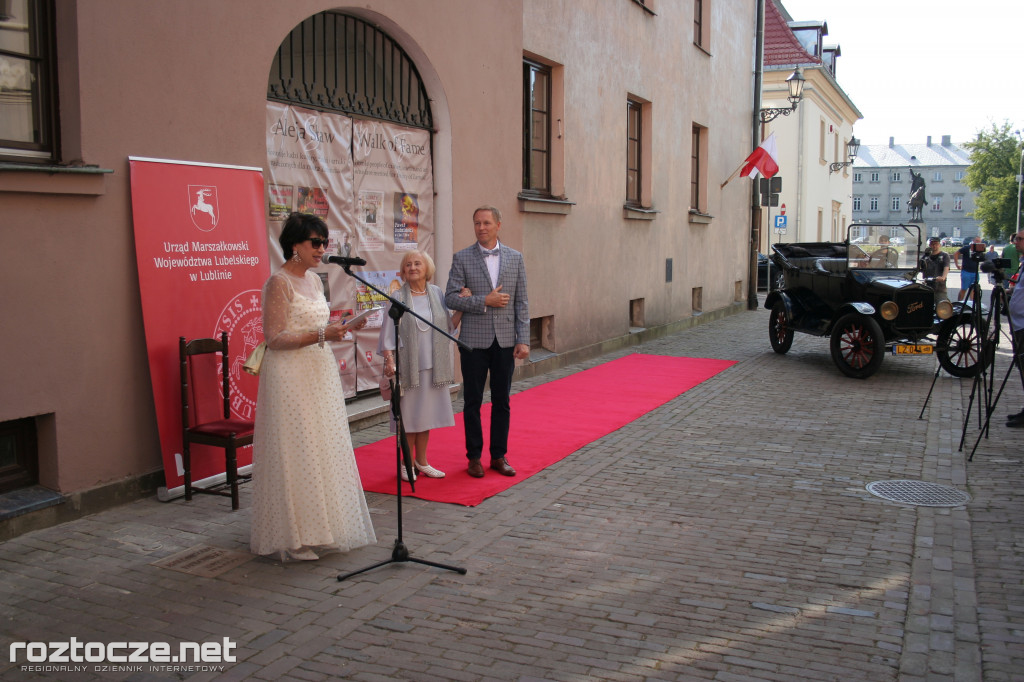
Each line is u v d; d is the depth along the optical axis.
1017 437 7.25
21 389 4.59
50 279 4.71
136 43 5.15
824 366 11.36
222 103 5.78
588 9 11.38
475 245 6.09
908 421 7.91
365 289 7.70
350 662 3.31
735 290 19.97
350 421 7.34
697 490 5.70
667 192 14.84
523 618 3.72
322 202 7.12
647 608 3.82
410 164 8.19
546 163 10.91
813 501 5.46
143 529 4.81
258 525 4.36
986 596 3.96
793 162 28.58
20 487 4.82
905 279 10.77
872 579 4.16
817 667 3.28
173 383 5.36
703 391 9.47
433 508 5.30
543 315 10.68
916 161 118.31
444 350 5.85
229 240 5.78
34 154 4.79
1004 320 17.14
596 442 7.09
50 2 4.82
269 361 4.32
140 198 5.17
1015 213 72.56
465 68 8.62
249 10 5.97
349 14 7.22
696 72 16.12
